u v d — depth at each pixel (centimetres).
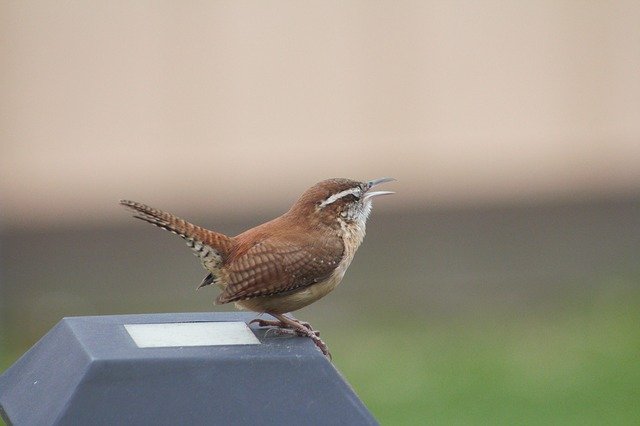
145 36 1588
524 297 1587
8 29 1552
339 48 1639
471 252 1661
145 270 1570
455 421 1073
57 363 471
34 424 433
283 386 448
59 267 1562
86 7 1570
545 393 1153
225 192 1616
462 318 1479
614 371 1222
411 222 1647
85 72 1574
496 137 1684
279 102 1627
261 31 1617
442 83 1670
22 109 1561
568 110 1706
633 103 1738
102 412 428
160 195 1598
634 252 1705
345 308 1545
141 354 449
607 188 1706
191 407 436
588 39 1711
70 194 1570
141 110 1591
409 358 1291
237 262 593
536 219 1686
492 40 1683
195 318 540
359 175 1652
